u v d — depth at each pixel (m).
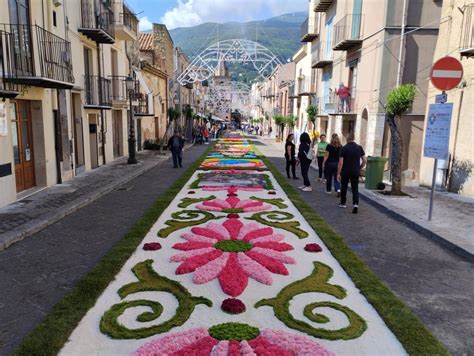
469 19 11.35
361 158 9.84
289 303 4.76
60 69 12.84
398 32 16.14
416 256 6.57
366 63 17.98
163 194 11.66
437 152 8.17
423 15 16.06
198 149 31.61
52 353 3.71
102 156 18.67
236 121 126.44
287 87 47.06
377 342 3.99
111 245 6.97
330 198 11.48
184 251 6.54
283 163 21.66
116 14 20.56
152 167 18.80
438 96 8.70
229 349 3.75
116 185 13.02
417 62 16.33
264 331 4.11
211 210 9.59
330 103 23.98
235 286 5.13
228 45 49.22
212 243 6.94
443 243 7.14
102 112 18.39
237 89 108.44
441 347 3.88
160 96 32.84
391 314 4.48
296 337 3.98
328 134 24.64
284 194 12.01
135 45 25.83
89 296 4.84
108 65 19.38
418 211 9.23
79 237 7.41
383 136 16.81
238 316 4.45
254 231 7.70
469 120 11.34
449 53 12.39
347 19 20.02
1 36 9.16
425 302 4.91
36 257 6.35
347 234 7.80
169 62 37.53
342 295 5.00
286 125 42.25
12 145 10.20
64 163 13.88
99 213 9.30
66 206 9.44
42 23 11.70
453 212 9.16
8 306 4.72
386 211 9.64
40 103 11.69
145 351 3.73
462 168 11.61
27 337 3.95
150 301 4.77
